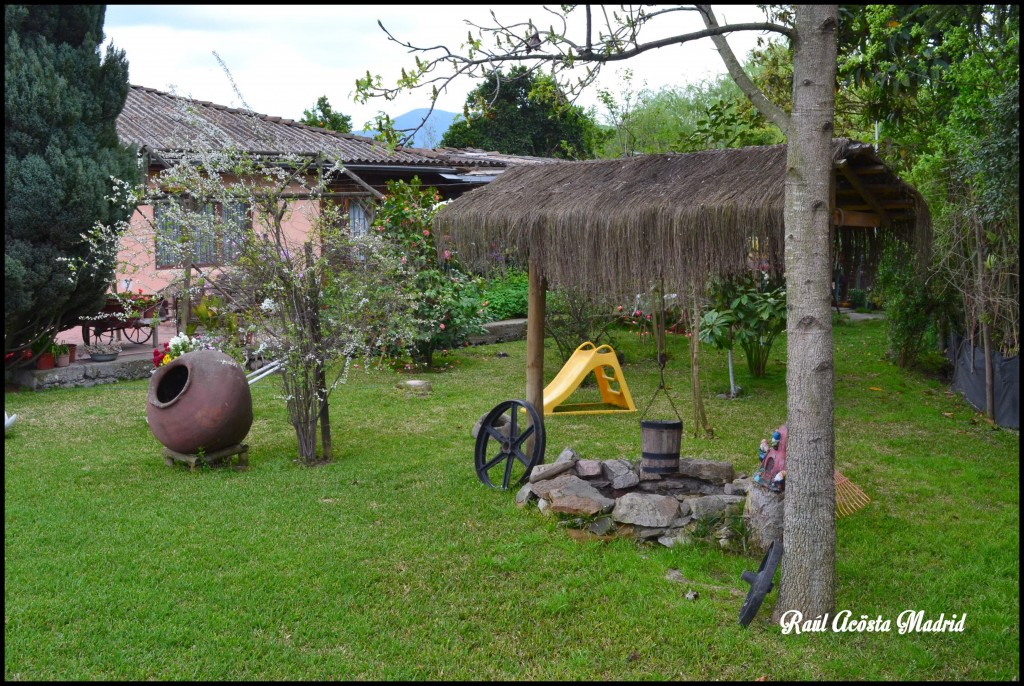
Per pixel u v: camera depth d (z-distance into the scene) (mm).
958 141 8422
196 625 4332
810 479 4230
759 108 4262
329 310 7516
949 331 12023
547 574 4996
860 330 16625
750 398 10648
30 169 9531
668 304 7762
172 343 8461
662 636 4230
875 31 7332
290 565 5094
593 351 10117
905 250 6328
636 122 23391
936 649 4117
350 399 10344
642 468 6199
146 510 6070
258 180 8453
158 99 15992
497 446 8117
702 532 5438
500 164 18172
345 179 15133
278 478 6965
